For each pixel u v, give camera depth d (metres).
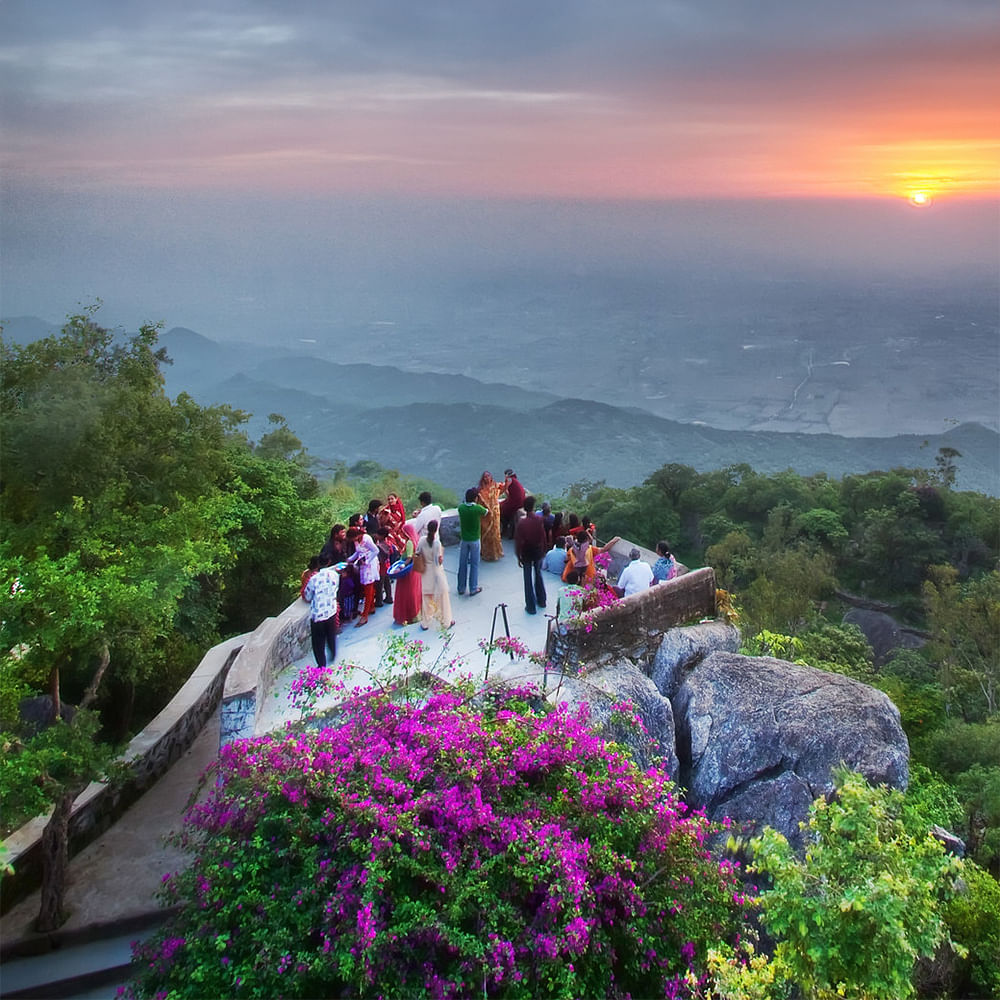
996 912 10.79
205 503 13.21
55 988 8.98
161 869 10.81
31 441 11.27
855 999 5.91
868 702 10.48
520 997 6.06
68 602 9.92
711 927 7.09
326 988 6.30
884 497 75.88
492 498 14.96
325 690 8.89
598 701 9.82
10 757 9.13
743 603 45.78
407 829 6.60
